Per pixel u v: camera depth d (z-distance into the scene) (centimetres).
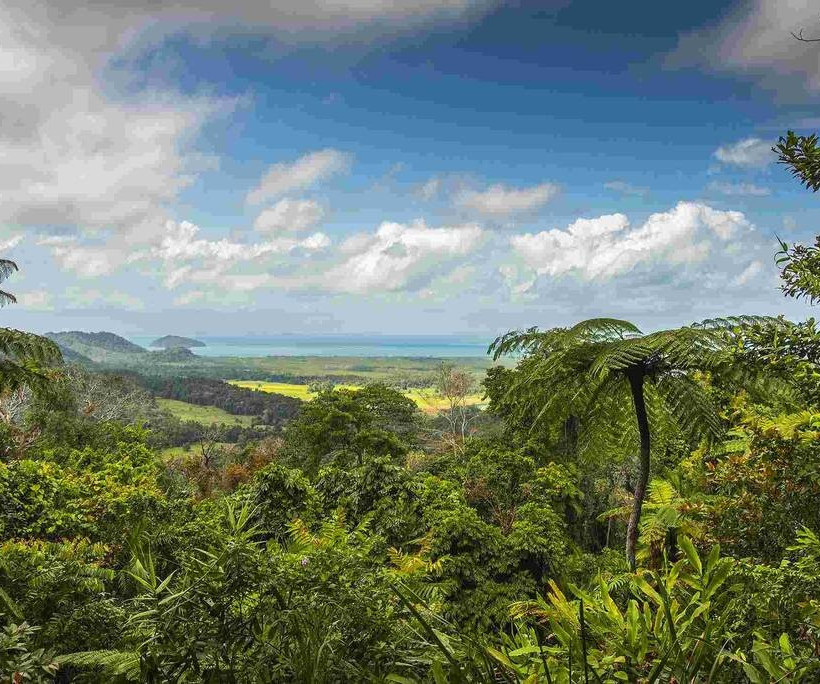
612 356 346
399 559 563
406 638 181
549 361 398
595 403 427
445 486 1312
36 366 952
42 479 917
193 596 166
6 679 159
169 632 159
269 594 175
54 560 313
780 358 258
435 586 328
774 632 188
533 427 448
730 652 151
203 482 2547
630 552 368
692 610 171
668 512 450
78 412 2362
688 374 430
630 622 160
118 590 307
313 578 181
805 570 214
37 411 1841
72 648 225
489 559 964
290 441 2998
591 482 1728
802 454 334
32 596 255
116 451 1847
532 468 1777
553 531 1021
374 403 3144
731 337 300
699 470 471
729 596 197
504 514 1630
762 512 348
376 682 152
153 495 952
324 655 159
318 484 1197
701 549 386
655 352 363
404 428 3238
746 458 375
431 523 1009
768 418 385
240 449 4312
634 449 461
